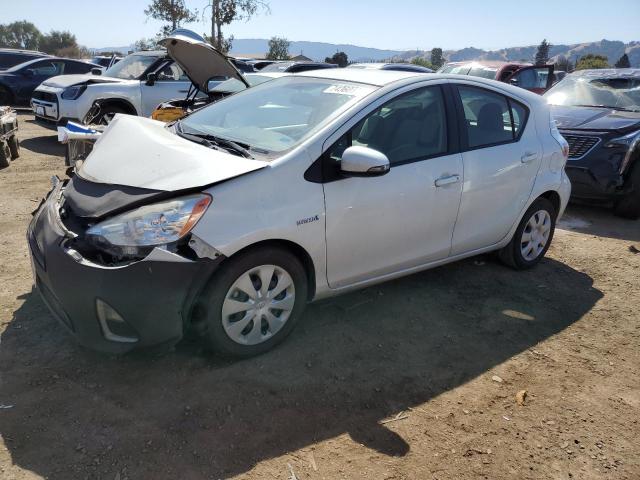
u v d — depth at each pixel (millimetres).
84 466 2357
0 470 2301
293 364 3178
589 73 8391
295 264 3164
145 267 2664
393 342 3510
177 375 3002
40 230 3043
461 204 3936
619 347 3654
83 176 3234
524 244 4715
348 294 4098
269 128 3543
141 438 2533
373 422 2766
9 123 8156
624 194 6504
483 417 2865
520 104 4488
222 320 2959
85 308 2727
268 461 2459
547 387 3162
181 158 3090
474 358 3408
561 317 4020
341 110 3406
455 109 3924
